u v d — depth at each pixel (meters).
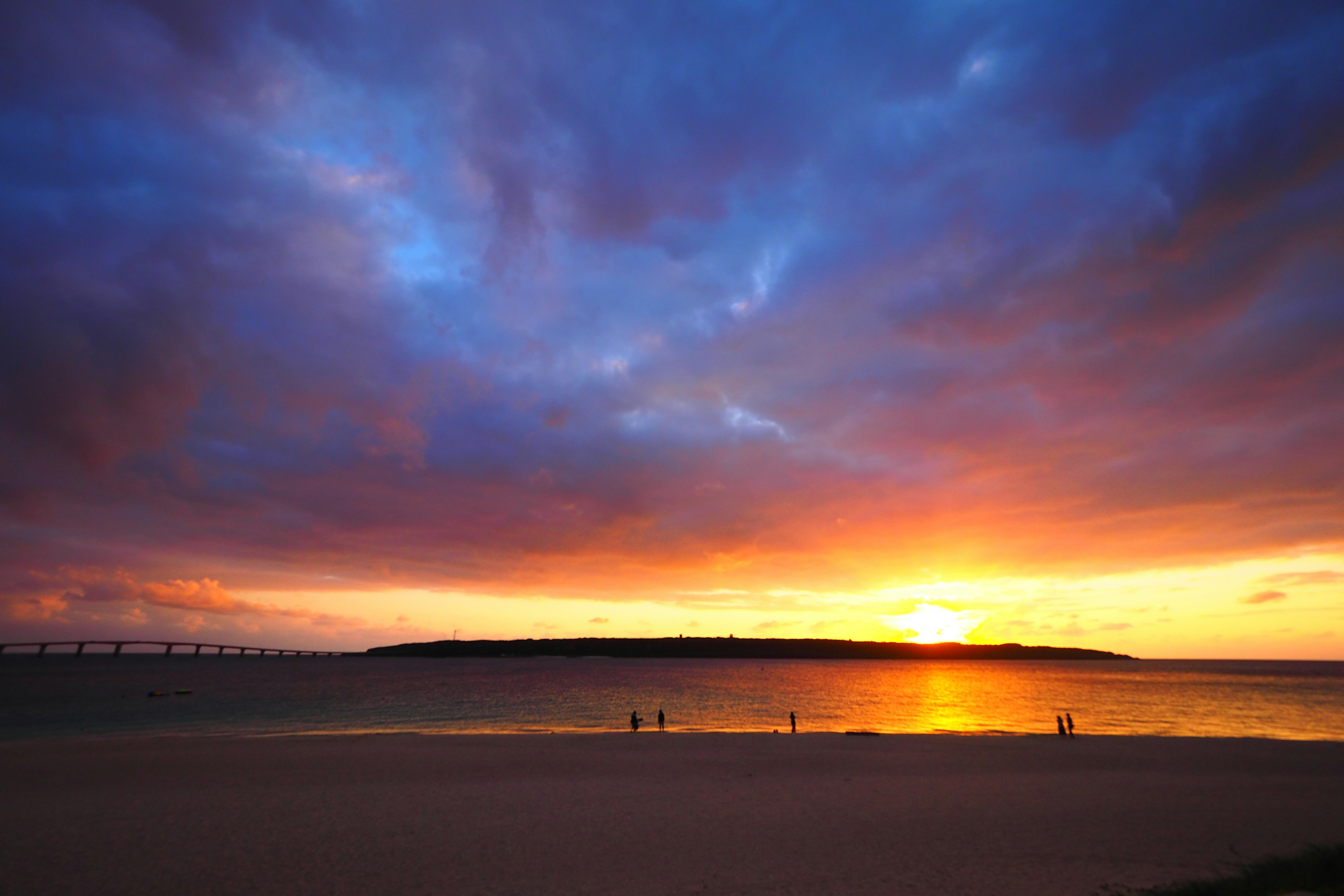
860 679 158.25
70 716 66.69
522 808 23.20
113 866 17.38
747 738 44.28
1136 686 139.50
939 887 15.62
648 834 20.14
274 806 23.56
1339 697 111.50
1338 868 14.64
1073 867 17.06
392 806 23.53
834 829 20.66
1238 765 34.34
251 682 126.88
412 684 122.31
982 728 60.88
